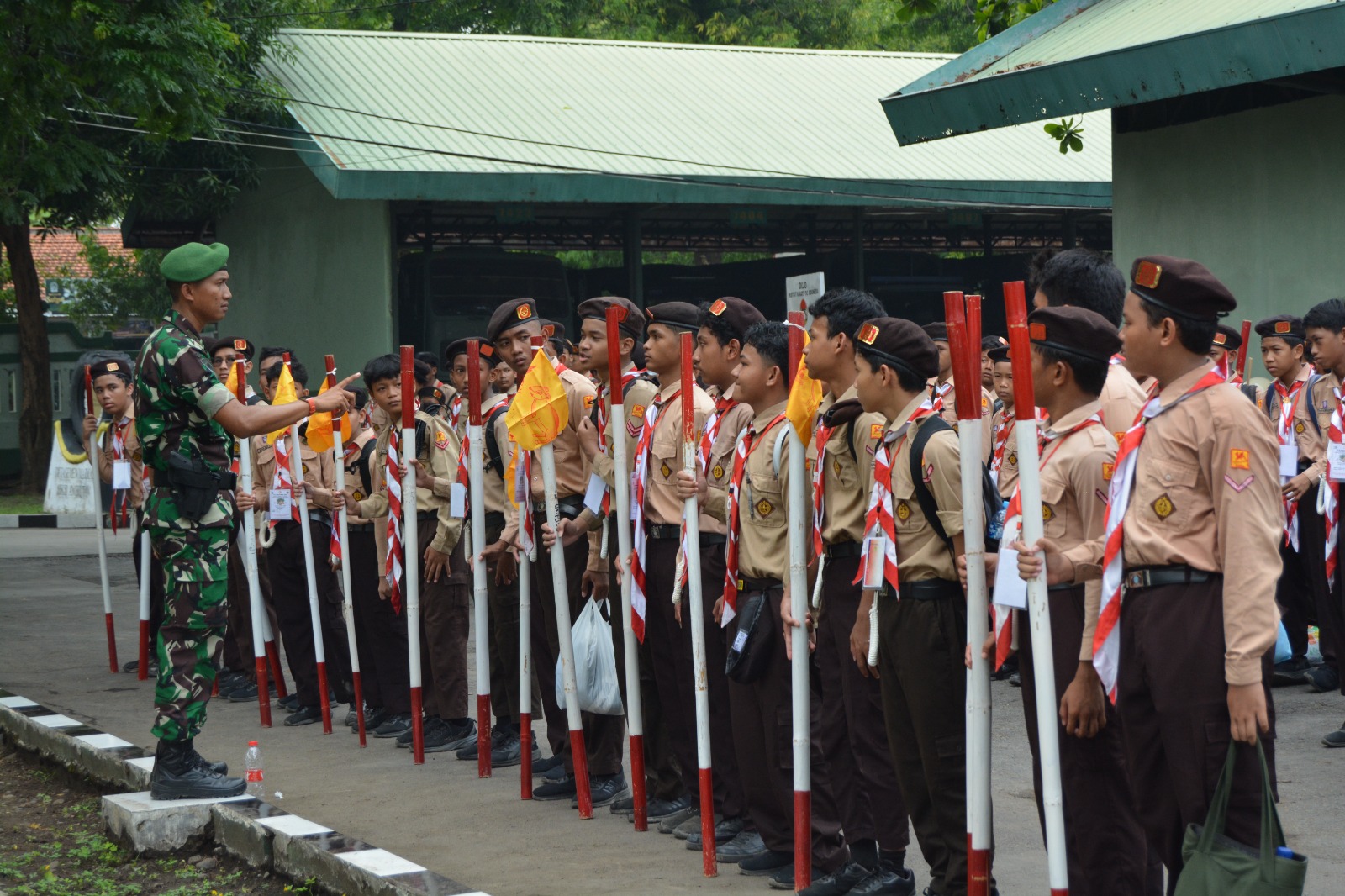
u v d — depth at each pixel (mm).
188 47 13328
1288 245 11250
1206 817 3484
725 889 4996
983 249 28250
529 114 20875
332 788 6703
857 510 4668
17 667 9984
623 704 6262
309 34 22484
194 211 22562
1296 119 11102
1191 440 3572
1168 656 3586
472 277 21219
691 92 22781
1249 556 3432
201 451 5891
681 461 5664
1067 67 10430
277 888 5348
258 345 23531
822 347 4660
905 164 20984
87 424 10055
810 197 20078
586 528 6270
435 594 7590
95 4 12227
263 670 8328
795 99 22984
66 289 36531
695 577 5168
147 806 5828
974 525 3781
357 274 20375
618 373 5562
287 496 8188
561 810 6223
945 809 4352
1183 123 12055
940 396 7656
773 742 5035
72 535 19969
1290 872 3277
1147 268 3654
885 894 4699
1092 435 3994
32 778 7254
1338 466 7215
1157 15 11234
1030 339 3898
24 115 12227
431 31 30422
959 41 34906
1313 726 7281
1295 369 8109
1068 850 4109
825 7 34750
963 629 4297
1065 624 4121
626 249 22609
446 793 6586
